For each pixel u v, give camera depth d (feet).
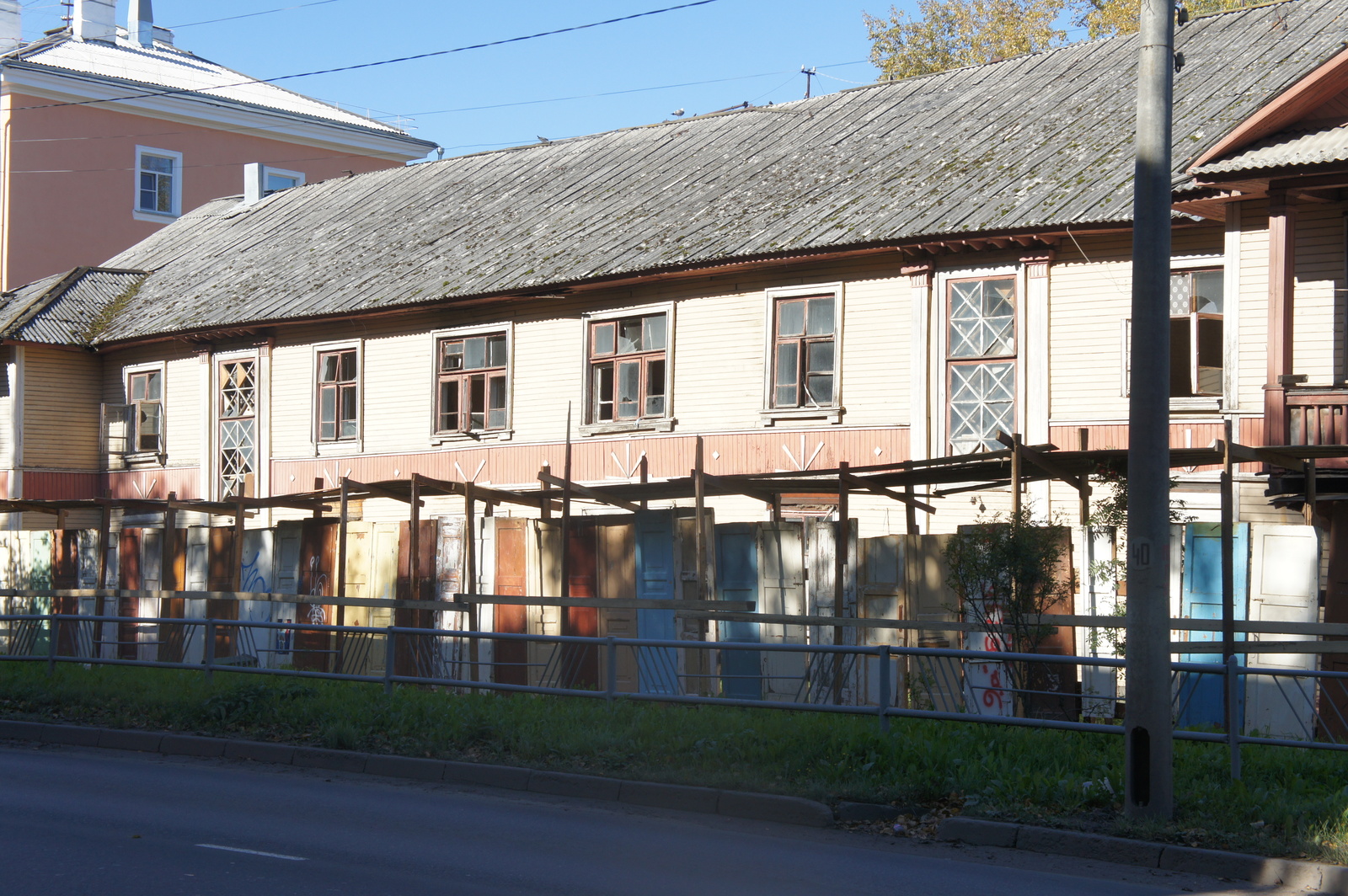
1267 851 29.73
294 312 91.40
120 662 57.41
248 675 54.90
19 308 108.58
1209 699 45.65
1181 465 47.60
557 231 88.07
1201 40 78.54
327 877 27.09
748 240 74.43
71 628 79.41
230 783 39.70
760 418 74.59
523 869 28.27
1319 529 47.62
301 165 172.96
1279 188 54.24
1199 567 49.26
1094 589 49.42
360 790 38.96
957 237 66.33
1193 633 48.26
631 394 80.33
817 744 38.78
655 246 78.89
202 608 74.54
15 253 149.28
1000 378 67.15
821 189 78.48
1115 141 69.92
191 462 101.09
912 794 35.09
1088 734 39.04
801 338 73.97
